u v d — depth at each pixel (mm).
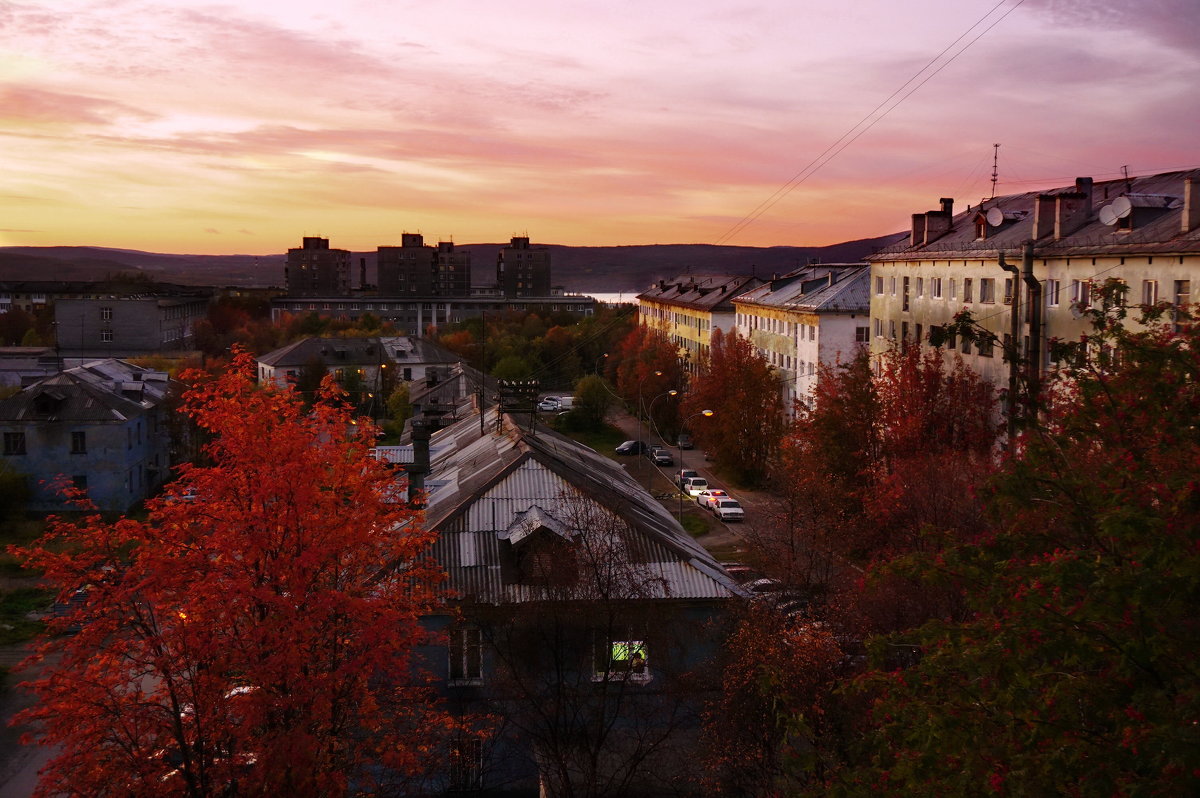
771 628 23453
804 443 55906
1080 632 11336
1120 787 9875
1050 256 48094
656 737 23875
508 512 28578
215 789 18156
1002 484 14258
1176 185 50031
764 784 20656
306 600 18078
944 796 11328
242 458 19375
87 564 18094
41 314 177375
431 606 21547
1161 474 13016
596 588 23266
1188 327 15062
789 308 84500
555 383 132875
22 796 29047
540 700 22625
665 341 113250
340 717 19016
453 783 24234
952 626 12812
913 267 65062
